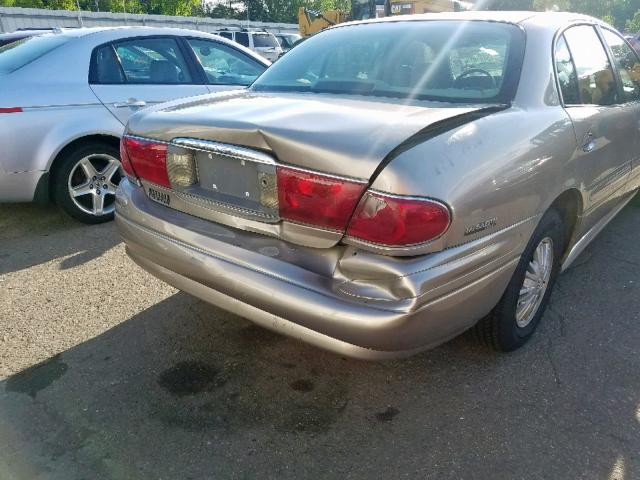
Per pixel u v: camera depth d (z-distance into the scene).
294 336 2.01
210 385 2.48
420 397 2.41
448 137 1.93
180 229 2.30
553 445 2.14
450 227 1.82
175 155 2.29
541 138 2.29
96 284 3.43
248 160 2.02
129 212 2.54
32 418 2.26
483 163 1.96
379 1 13.45
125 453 2.09
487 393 2.44
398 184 1.74
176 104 2.61
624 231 4.35
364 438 2.18
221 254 2.14
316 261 1.96
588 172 2.76
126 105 4.48
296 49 3.23
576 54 2.90
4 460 2.04
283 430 2.22
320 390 2.46
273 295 1.97
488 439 2.17
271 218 2.03
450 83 2.53
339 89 2.70
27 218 4.66
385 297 1.82
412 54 2.72
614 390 2.46
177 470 2.02
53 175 4.27
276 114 2.15
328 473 2.01
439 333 1.98
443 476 2.00
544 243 2.65
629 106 3.38
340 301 1.85
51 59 4.22
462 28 2.77
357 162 1.78
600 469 2.03
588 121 2.70
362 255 1.84
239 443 2.15
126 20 27.70
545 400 2.39
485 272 2.05
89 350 2.73
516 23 2.71
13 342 2.79
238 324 2.96
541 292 2.77
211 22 30.66
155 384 2.48
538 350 2.75
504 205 2.05
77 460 2.05
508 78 2.46
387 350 1.88
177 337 2.84
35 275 3.56
